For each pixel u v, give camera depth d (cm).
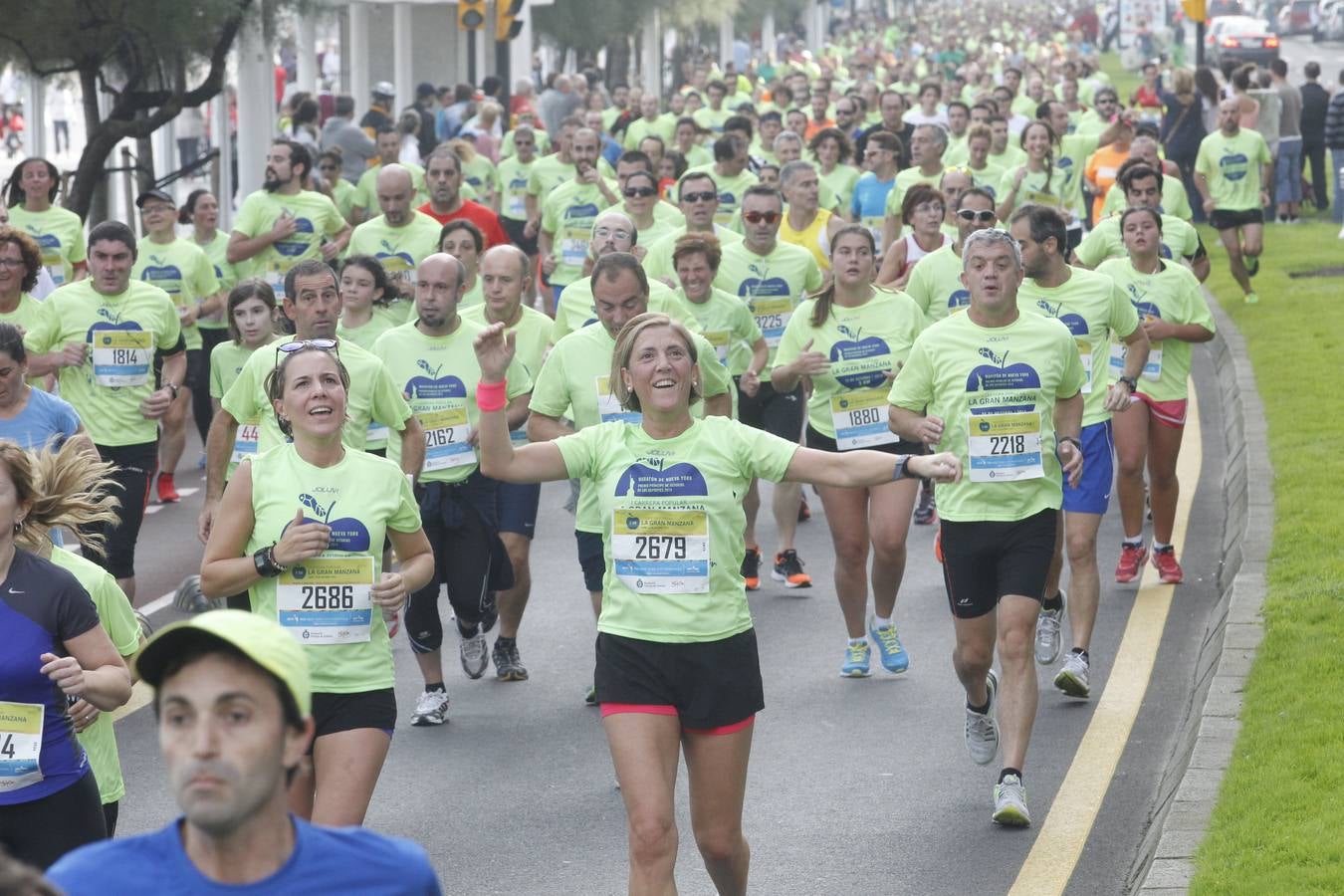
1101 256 3016
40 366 2391
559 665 2352
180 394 2520
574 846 1702
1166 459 2573
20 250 2422
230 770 717
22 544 1288
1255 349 4169
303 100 5594
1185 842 1499
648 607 1348
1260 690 1862
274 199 3509
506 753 1992
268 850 748
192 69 4722
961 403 1788
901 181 3903
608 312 1988
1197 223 7119
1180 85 6925
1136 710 2072
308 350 1458
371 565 1434
